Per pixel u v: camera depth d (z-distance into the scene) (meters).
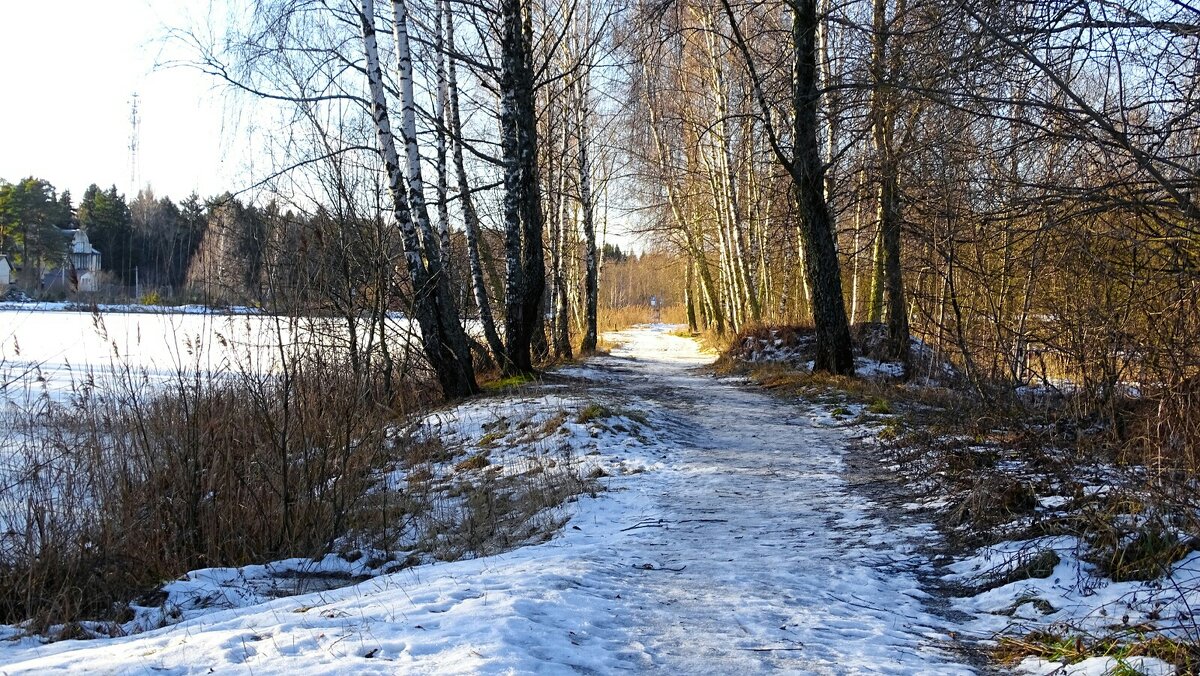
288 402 9.89
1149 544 5.88
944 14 6.79
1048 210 6.80
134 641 5.03
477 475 11.65
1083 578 5.92
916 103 8.26
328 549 8.87
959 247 10.65
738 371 22.98
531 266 18.88
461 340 17.20
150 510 8.98
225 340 10.01
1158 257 7.09
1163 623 5.00
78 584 7.11
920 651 4.96
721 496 9.54
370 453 10.89
